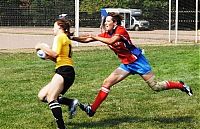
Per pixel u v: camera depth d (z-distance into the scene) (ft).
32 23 159.84
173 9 198.08
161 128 38.86
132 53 39.29
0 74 70.33
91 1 189.67
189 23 193.57
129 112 44.88
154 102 49.78
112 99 51.24
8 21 157.99
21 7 157.28
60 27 37.06
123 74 39.96
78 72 72.69
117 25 39.06
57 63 36.58
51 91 36.27
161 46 123.03
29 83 62.49
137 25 205.57
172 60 87.35
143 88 58.34
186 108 46.73
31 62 85.66
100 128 38.83
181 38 163.94
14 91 56.08
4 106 47.32
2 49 115.75
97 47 120.06
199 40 153.48
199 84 61.62
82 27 181.88
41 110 45.55
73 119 41.73
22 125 39.55
